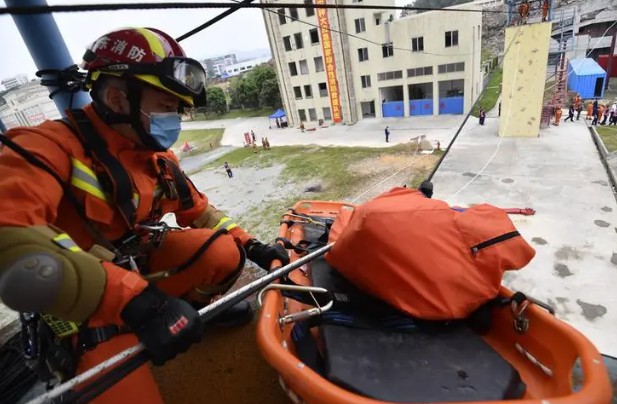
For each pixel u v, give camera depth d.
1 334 2.25
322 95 24.28
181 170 1.49
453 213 1.42
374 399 0.97
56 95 1.93
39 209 0.83
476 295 1.22
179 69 1.07
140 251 1.35
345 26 21.47
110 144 1.12
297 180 14.36
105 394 1.13
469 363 1.09
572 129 14.66
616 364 1.60
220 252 1.43
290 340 1.34
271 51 24.72
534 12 13.03
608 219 7.85
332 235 1.85
